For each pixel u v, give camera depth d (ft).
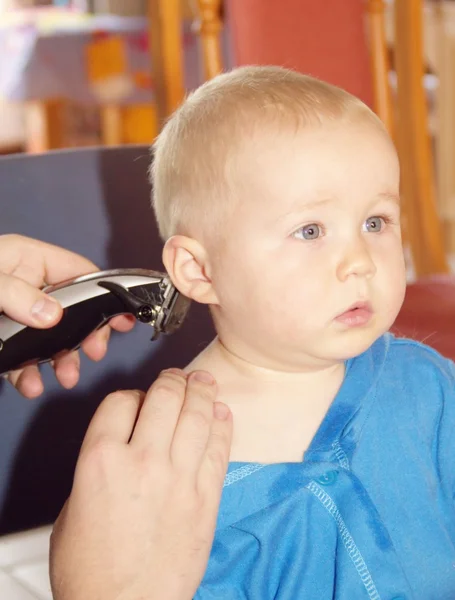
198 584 1.87
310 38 4.88
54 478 3.04
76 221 3.23
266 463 2.10
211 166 2.08
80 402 3.09
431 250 5.52
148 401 1.92
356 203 1.98
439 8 9.90
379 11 5.11
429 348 2.35
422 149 5.50
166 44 5.07
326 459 2.07
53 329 2.24
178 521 1.82
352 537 2.06
